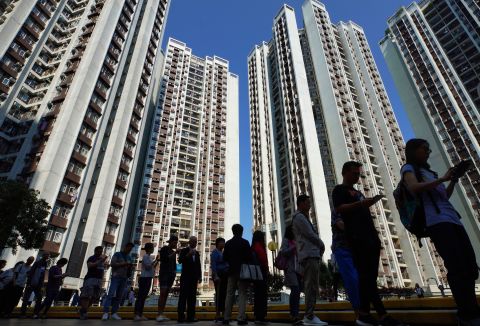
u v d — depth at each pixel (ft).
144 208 199.41
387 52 245.65
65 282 99.30
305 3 256.32
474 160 169.48
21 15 134.21
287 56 229.25
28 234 67.31
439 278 155.63
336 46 237.66
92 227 120.47
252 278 18.04
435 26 220.43
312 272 15.38
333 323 17.70
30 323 18.72
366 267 11.81
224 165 250.57
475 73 188.14
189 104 262.26
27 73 134.00
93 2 163.94
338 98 207.51
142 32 180.65
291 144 199.62
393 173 190.60
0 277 30.94
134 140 157.38
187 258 23.38
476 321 7.80
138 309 24.85
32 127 122.62
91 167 127.65
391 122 216.54
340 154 186.80
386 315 11.42
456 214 9.24
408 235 165.89
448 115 189.26
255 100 263.49
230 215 231.30
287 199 190.90
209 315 27.71
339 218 15.21
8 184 67.46
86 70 133.90
